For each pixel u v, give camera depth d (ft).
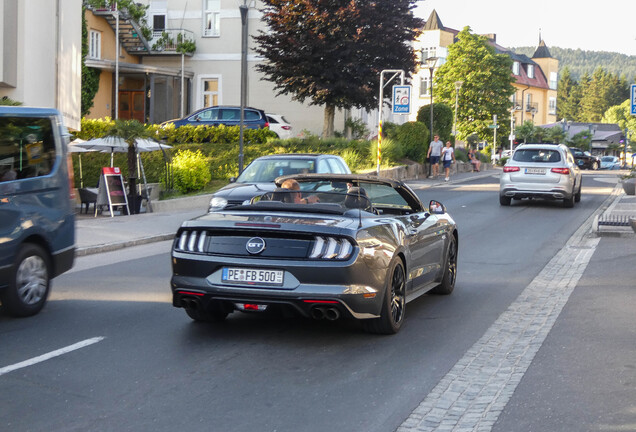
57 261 26.91
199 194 74.59
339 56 110.11
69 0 79.51
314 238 21.36
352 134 130.62
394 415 16.29
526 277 34.45
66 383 18.26
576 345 22.20
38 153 26.30
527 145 70.85
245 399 17.26
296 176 27.37
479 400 17.33
